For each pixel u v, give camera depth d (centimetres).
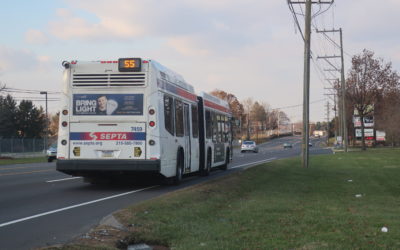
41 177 1961
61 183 1695
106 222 836
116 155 1399
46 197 1282
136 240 753
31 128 9456
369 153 4584
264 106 16025
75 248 657
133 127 1399
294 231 827
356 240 752
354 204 1222
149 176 1482
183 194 1214
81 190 1462
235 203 1190
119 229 789
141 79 1406
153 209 977
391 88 5641
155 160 1392
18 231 812
